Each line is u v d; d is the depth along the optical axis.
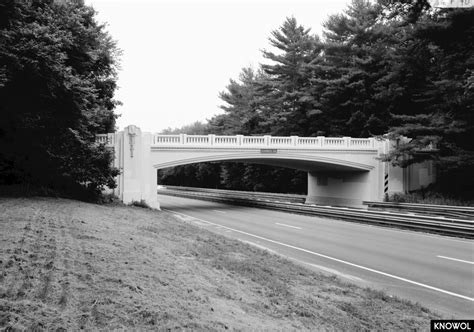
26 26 14.74
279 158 30.72
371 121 36.62
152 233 10.79
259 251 10.42
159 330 3.68
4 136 17.36
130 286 4.82
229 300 5.29
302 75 46.75
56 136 18.09
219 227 18.16
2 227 7.98
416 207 26.23
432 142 28.00
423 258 11.02
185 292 5.12
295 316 5.14
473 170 28.59
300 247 12.80
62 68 15.55
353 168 32.72
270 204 29.53
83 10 22.12
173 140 27.95
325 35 46.62
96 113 21.45
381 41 37.06
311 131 45.25
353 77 38.50
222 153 28.95
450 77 28.16
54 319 3.62
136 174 25.30
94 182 21.34
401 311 6.05
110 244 7.57
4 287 4.30
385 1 35.09
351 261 10.60
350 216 20.97
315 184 41.78
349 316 5.54
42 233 7.72
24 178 19.33
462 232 15.01
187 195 52.12
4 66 13.59
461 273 9.23
